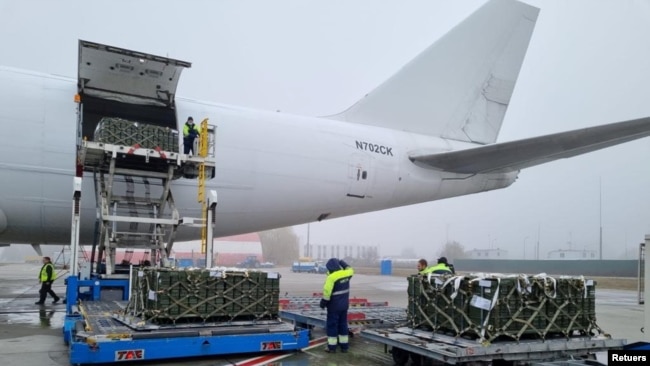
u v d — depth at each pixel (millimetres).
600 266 57125
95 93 14516
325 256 185500
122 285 11914
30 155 12875
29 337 10555
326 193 16703
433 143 19125
